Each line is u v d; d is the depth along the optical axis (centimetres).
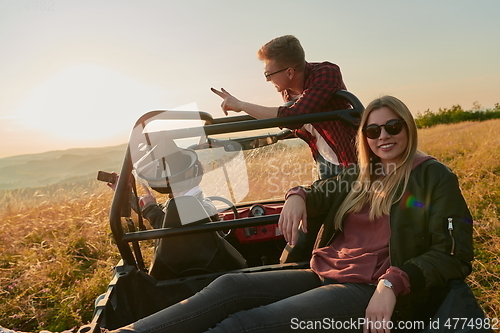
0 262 483
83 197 711
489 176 657
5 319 350
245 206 331
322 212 211
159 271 231
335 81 259
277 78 291
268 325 159
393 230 174
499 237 390
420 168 178
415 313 171
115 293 204
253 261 338
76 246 516
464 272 162
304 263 219
